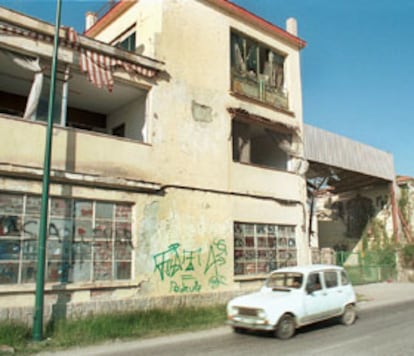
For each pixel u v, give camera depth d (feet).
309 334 31.14
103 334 30.66
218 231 45.55
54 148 34.76
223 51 50.26
